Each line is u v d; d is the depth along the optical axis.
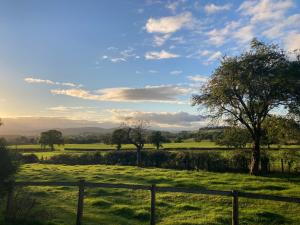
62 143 114.62
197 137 115.31
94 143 136.50
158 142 78.94
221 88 38.50
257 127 40.12
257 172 39.25
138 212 20.20
